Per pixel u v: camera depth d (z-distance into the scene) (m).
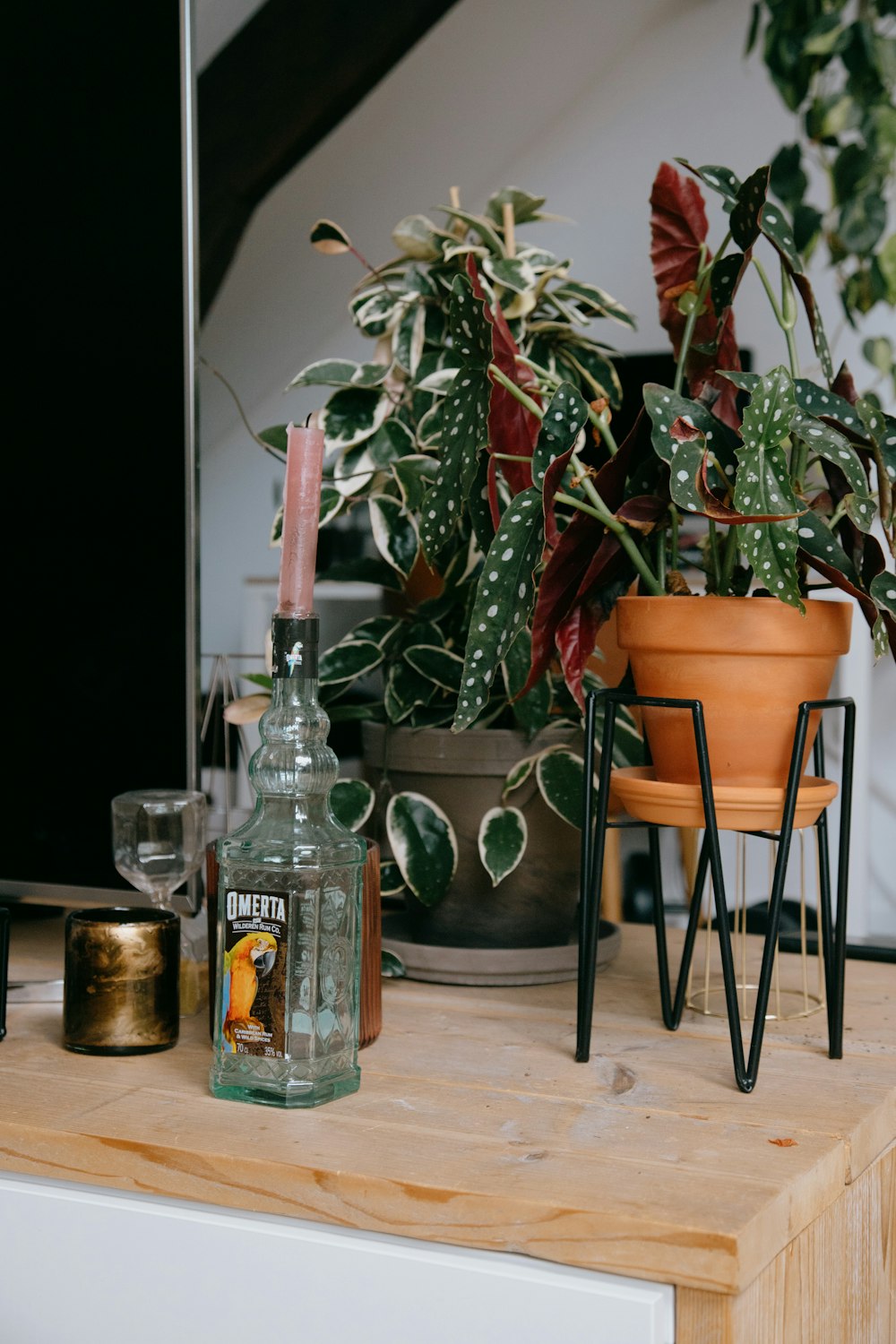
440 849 1.05
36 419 1.13
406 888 1.10
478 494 0.98
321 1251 0.64
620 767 1.12
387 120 3.20
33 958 1.16
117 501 1.10
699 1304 0.58
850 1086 0.80
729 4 2.89
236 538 3.31
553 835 1.06
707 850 0.93
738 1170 0.65
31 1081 0.82
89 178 1.11
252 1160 0.66
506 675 1.03
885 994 1.05
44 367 1.12
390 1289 0.63
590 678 1.12
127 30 1.09
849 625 0.87
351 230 3.25
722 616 0.81
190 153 1.07
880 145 2.46
